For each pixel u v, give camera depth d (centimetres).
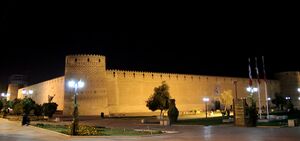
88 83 4631
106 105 4738
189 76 5869
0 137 1684
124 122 3173
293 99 7206
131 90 5116
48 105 3691
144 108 5197
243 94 6631
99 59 4794
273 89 7175
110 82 4916
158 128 2291
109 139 1557
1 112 5100
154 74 5438
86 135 1733
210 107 6000
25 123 2620
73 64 4678
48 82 6081
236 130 2009
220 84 6306
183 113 4947
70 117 4028
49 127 2328
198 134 1775
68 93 4619
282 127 2169
